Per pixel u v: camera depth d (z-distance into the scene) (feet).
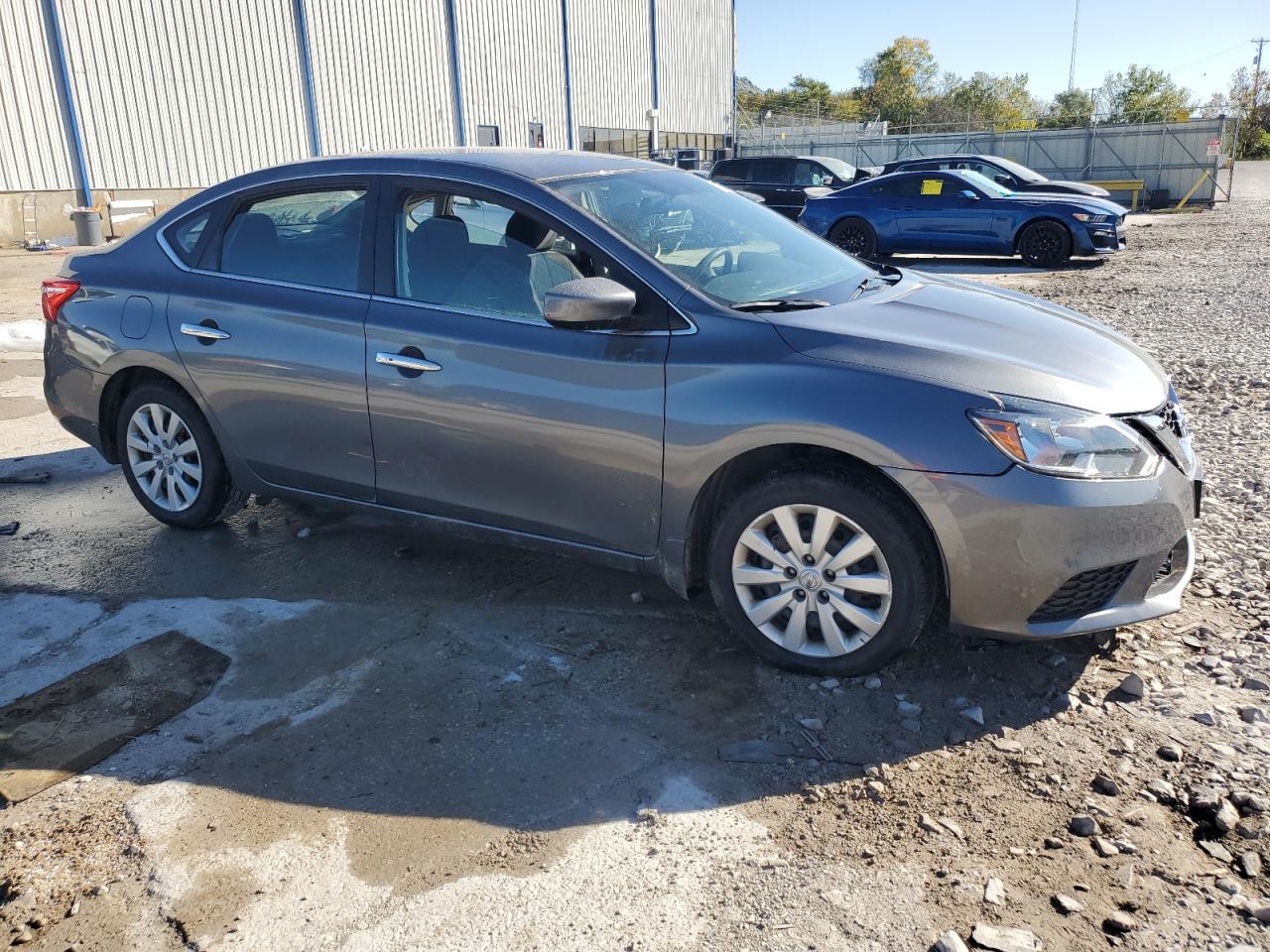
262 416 13.52
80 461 18.94
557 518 11.68
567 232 11.58
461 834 8.60
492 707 10.48
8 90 62.85
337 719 10.35
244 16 75.00
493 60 97.66
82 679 11.25
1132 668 10.82
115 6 67.46
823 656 10.66
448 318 11.95
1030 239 48.49
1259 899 7.57
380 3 85.30
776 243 13.29
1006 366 10.14
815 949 7.23
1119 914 7.43
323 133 81.87
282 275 13.43
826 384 9.99
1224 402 21.76
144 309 14.33
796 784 9.11
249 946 7.47
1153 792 8.82
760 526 10.68
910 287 13.01
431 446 12.17
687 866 8.13
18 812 9.03
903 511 9.97
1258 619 11.79
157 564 14.24
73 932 7.66
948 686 10.58
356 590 13.26
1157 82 232.12
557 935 7.47
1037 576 9.65
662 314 10.91
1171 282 41.11
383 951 7.38
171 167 71.61
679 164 123.44
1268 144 237.66
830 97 309.63
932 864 8.05
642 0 118.62
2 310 36.24
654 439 10.71
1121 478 9.71
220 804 9.07
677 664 11.20
